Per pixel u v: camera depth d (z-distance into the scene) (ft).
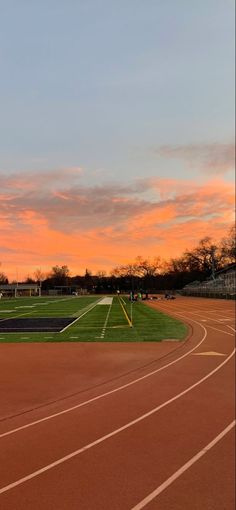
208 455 29.37
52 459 28.37
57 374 54.95
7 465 27.55
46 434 32.99
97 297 398.42
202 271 495.82
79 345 79.30
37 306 216.74
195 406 40.60
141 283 593.42
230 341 84.99
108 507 22.82
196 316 152.35
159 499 23.67
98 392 45.88
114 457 28.86
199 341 84.79
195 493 24.41
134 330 103.24
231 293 313.53
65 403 41.65
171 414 38.11
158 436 32.76
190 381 50.67
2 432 33.50
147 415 37.83
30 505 22.79
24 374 55.06
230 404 41.19
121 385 48.96
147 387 47.93
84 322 123.65
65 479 25.62
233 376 53.31
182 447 30.71
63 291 572.92
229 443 31.50
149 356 67.62
